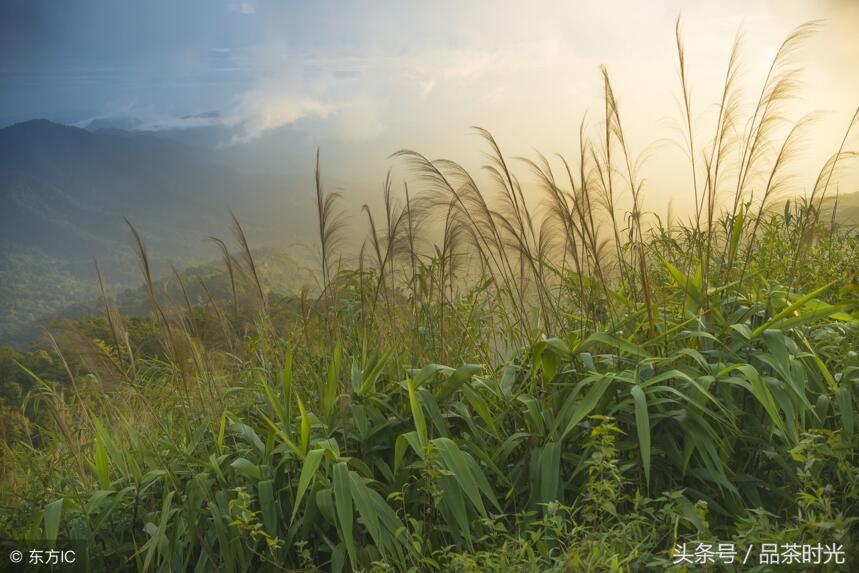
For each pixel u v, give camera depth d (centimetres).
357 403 369
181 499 347
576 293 441
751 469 354
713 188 419
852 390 350
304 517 326
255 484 348
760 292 412
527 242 407
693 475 340
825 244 490
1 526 377
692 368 353
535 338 405
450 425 378
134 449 405
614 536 271
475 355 424
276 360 442
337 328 427
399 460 337
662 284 491
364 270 444
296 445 351
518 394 375
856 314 384
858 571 243
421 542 304
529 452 353
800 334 376
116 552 354
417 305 443
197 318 422
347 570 324
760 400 316
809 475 276
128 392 421
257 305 436
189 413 427
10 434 453
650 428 346
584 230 401
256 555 339
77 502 355
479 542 322
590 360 363
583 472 340
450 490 323
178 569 336
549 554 272
